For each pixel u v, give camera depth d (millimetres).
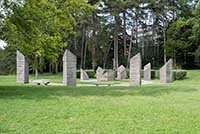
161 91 17859
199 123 8453
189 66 54031
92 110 10531
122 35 58531
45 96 14734
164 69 29859
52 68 51812
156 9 52312
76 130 7613
